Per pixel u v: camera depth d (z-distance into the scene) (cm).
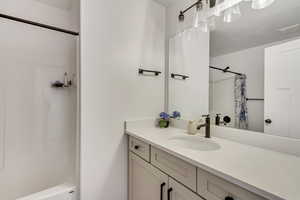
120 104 141
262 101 98
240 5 109
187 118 151
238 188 61
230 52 116
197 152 87
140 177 126
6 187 139
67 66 160
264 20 97
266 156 82
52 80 157
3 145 138
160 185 103
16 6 137
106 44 133
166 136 122
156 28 165
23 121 146
